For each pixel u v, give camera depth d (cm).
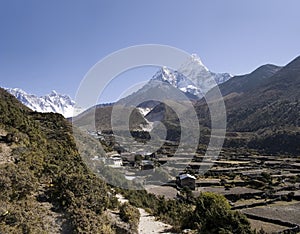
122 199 1888
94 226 1257
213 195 1934
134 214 1619
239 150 7788
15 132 1892
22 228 1103
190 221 1783
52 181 1453
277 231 2455
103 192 1591
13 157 1553
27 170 1438
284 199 3641
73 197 1363
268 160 6366
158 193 2420
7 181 1273
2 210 1141
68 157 1895
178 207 2081
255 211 3059
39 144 1958
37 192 1364
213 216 1639
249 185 4103
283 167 5662
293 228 2522
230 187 3859
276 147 7938
